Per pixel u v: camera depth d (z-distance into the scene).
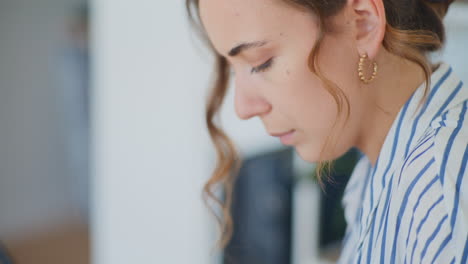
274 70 0.72
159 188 2.41
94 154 2.45
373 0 0.68
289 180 2.09
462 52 1.50
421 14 0.74
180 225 2.40
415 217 0.62
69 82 2.37
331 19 0.68
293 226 2.10
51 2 2.29
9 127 2.30
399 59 0.73
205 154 2.34
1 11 2.20
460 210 0.59
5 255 1.01
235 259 2.05
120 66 2.38
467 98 0.71
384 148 0.74
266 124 0.77
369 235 0.74
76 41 2.36
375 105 0.74
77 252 2.50
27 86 2.31
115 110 2.41
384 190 0.72
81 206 2.47
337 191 1.90
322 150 0.75
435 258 0.59
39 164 2.40
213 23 0.72
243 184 2.02
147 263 2.46
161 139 2.39
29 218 2.41
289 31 0.69
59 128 2.40
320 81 0.71
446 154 0.62
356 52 0.70
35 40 2.29
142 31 2.33
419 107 0.70
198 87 2.32
